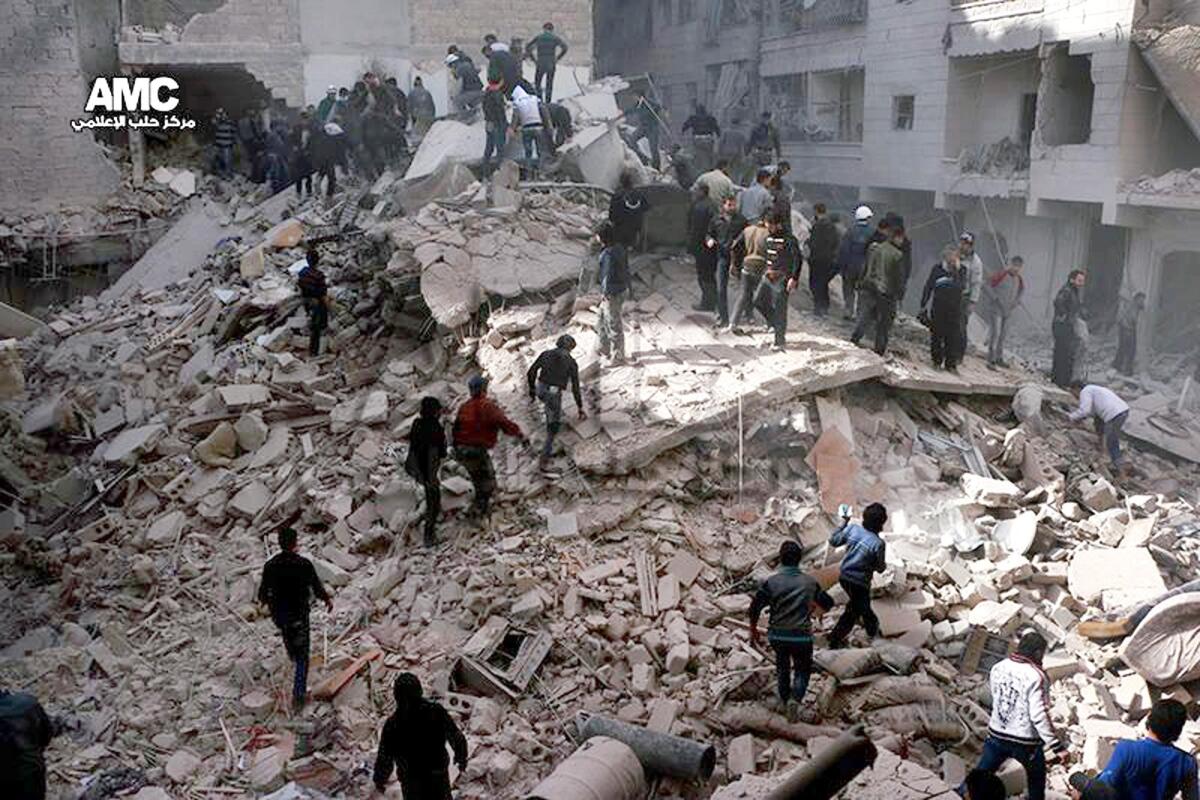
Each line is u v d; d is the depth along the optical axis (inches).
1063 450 590.6
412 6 1058.7
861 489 510.9
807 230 751.1
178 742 388.2
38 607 501.4
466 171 770.8
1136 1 824.9
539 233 667.4
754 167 915.4
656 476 486.3
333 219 869.8
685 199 684.1
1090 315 960.3
